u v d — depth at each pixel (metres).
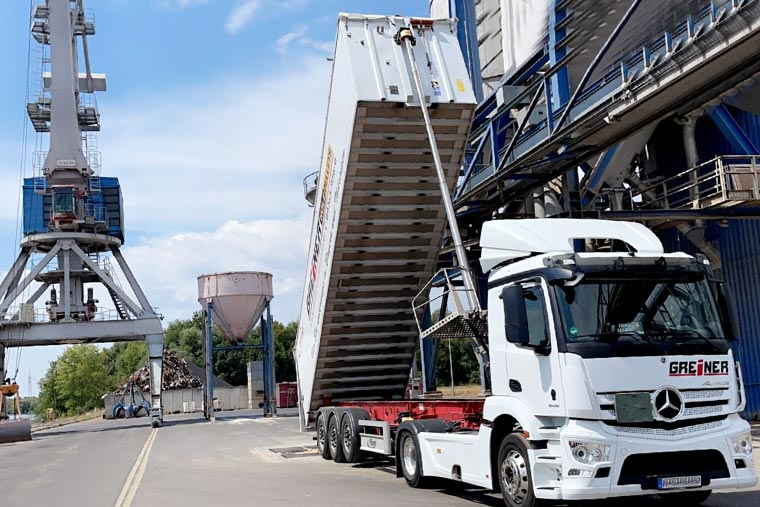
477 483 9.61
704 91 14.89
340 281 15.30
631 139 19.50
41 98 44.19
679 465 7.91
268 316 45.66
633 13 14.90
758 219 19.98
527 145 19.77
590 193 20.02
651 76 14.73
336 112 14.23
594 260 8.45
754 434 16.88
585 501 9.55
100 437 32.91
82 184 42.97
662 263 8.57
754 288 20.25
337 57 14.02
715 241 21.47
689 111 17.97
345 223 14.43
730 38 12.88
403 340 16.89
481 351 11.75
